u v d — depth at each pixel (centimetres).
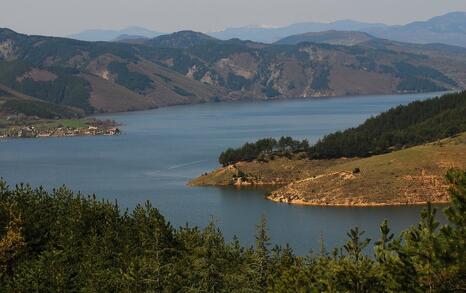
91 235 9175
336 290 4312
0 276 7794
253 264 8106
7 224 8950
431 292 3444
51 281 7562
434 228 3644
